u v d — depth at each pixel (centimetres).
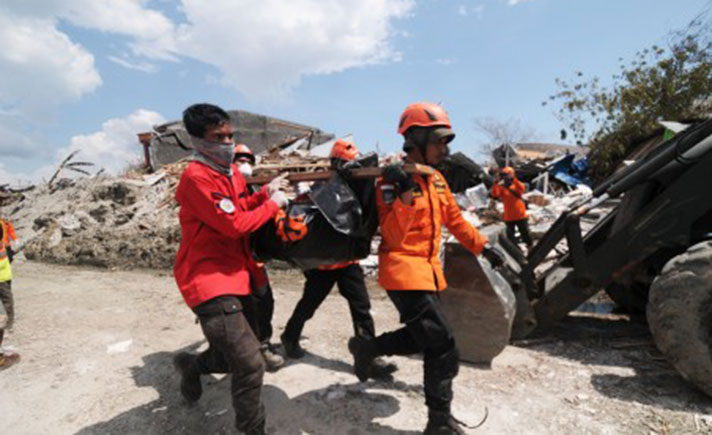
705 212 317
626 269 350
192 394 288
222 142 229
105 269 901
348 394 312
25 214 1557
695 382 280
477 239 270
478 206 1254
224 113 230
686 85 1559
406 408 294
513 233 835
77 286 691
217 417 286
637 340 384
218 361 261
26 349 411
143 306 559
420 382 330
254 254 282
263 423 233
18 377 352
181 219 239
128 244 962
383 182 248
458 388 313
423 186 247
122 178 1554
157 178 1483
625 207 402
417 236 245
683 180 321
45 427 283
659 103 1593
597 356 358
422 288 236
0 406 310
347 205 258
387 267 245
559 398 298
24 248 1145
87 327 473
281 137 1983
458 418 277
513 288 380
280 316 514
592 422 269
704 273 271
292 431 270
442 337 238
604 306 496
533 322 381
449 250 351
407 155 257
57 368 368
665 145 357
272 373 348
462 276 347
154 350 404
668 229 330
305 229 255
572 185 1616
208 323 223
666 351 291
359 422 278
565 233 370
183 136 1709
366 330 349
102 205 1285
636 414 273
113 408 303
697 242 346
